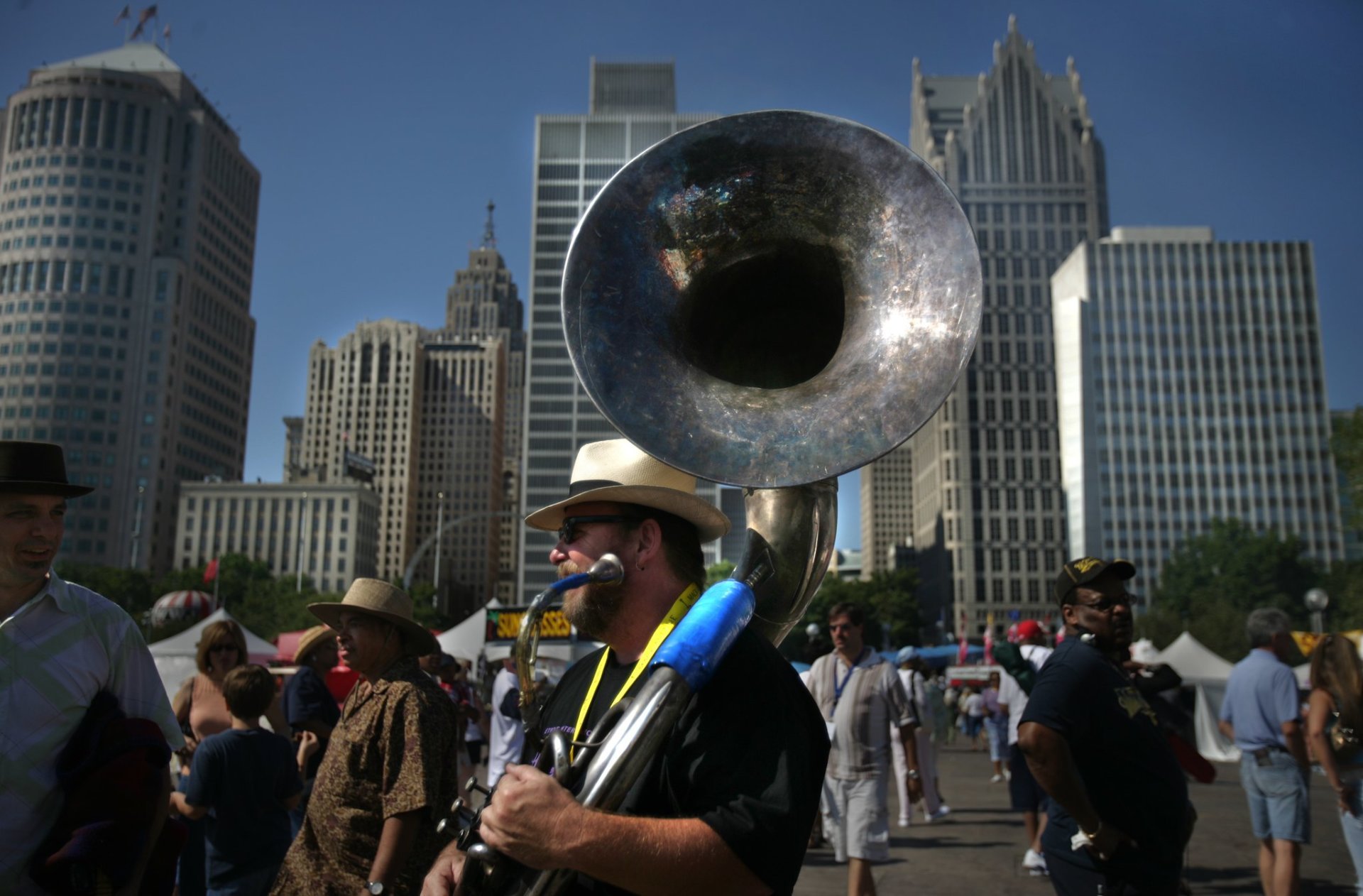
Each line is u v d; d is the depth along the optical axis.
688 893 1.73
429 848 3.65
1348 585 67.06
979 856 9.33
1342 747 5.62
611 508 2.35
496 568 187.38
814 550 2.27
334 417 167.50
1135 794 3.39
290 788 4.70
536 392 128.38
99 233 130.75
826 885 7.99
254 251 157.50
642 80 150.75
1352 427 45.44
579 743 1.89
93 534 124.44
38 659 3.01
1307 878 8.24
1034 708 3.42
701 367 2.37
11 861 2.88
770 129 2.45
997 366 126.94
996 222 130.00
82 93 132.88
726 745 1.90
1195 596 92.88
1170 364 117.69
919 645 104.56
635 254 2.37
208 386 141.12
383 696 3.72
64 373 126.88
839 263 2.46
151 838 3.05
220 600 88.69
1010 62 133.25
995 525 123.50
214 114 145.62
